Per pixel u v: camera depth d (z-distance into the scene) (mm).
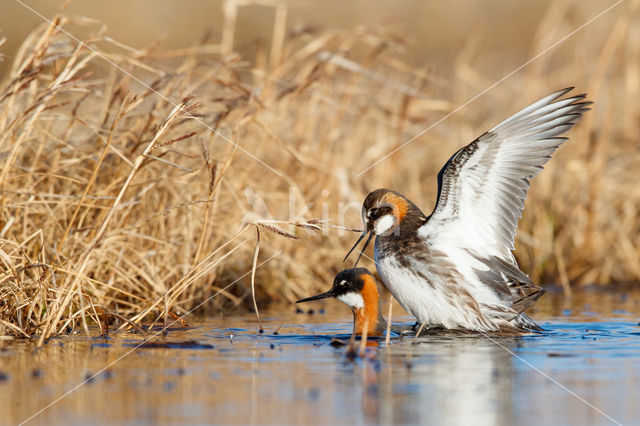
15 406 7793
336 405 7828
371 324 12000
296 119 17219
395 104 19109
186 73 14156
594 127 19859
